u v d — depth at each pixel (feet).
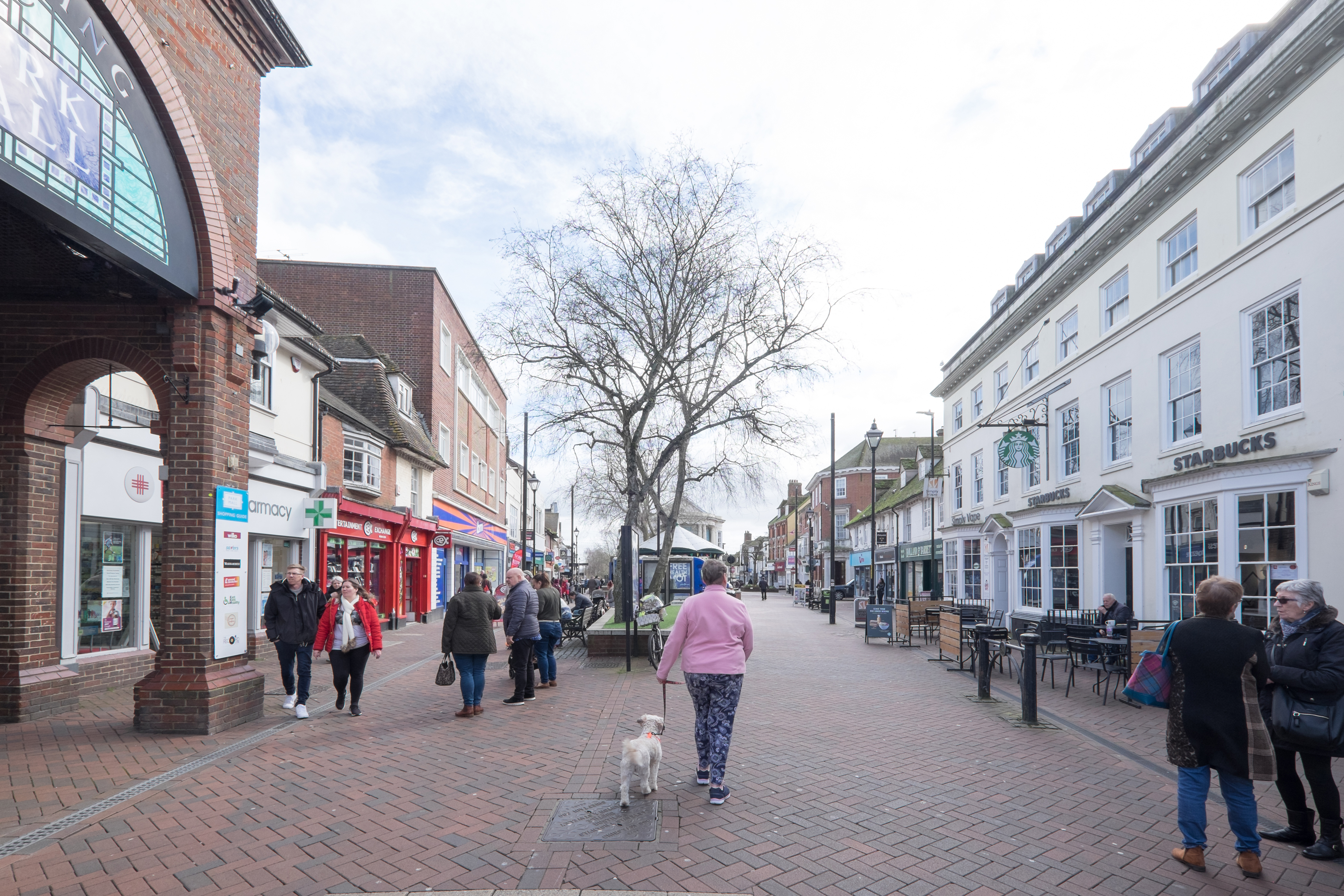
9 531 27.04
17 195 17.53
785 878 13.58
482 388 124.98
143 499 35.70
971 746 23.49
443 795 18.17
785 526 296.71
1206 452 37.42
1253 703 13.94
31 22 17.69
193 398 25.91
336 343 77.05
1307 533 30.73
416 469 82.69
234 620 26.61
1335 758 22.48
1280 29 32.99
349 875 13.67
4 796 18.11
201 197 25.22
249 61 28.89
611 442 56.85
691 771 20.26
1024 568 61.82
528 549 183.73
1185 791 14.34
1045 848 15.08
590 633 47.11
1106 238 47.88
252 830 15.87
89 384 29.63
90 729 25.23
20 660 26.91
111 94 20.94
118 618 34.86
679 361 53.57
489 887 13.16
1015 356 66.28
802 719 27.45
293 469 50.26
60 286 25.13
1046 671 41.52
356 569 65.62
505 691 34.60
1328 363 29.91
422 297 91.30
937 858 14.57
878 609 56.08
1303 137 31.50
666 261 54.13
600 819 16.46
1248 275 34.91
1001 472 69.56
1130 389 46.39
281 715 28.27
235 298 26.78
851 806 17.51
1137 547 43.86
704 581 18.76
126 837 15.48
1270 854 14.92
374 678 38.29
